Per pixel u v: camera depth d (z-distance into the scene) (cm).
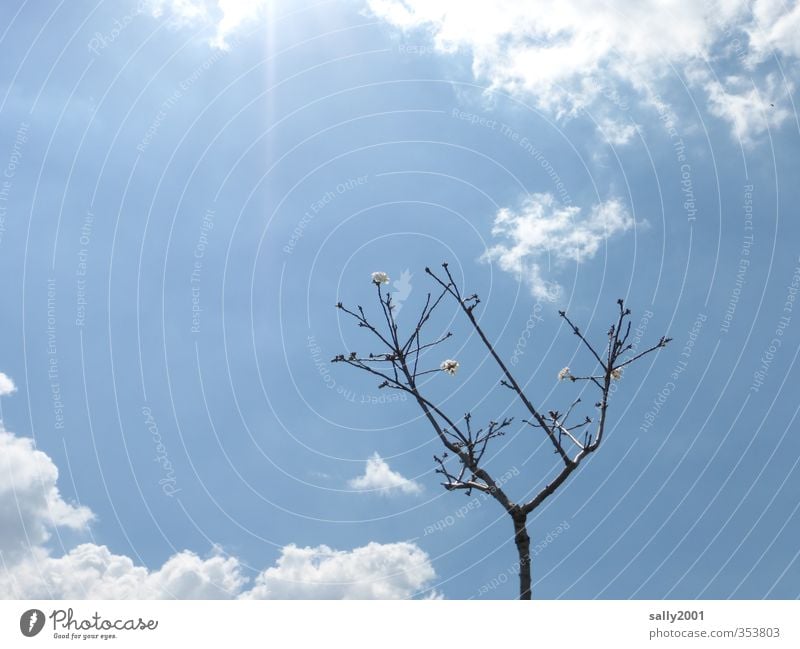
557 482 593
